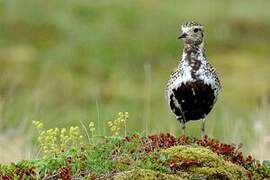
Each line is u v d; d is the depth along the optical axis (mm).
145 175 10852
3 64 36625
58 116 27984
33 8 43781
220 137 20156
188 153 11516
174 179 10859
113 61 39250
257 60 40562
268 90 34750
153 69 38688
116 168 11328
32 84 33562
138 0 48344
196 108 14953
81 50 39844
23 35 41156
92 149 12078
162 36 43375
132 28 44125
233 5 49812
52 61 37938
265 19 47375
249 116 27000
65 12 44312
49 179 11344
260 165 12133
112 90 34500
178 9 48125
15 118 24266
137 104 32219
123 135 13094
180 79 14773
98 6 45938
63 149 12281
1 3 43812
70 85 34250
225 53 41844
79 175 11352
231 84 35812
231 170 11398
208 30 45156
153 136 12492
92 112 29391
